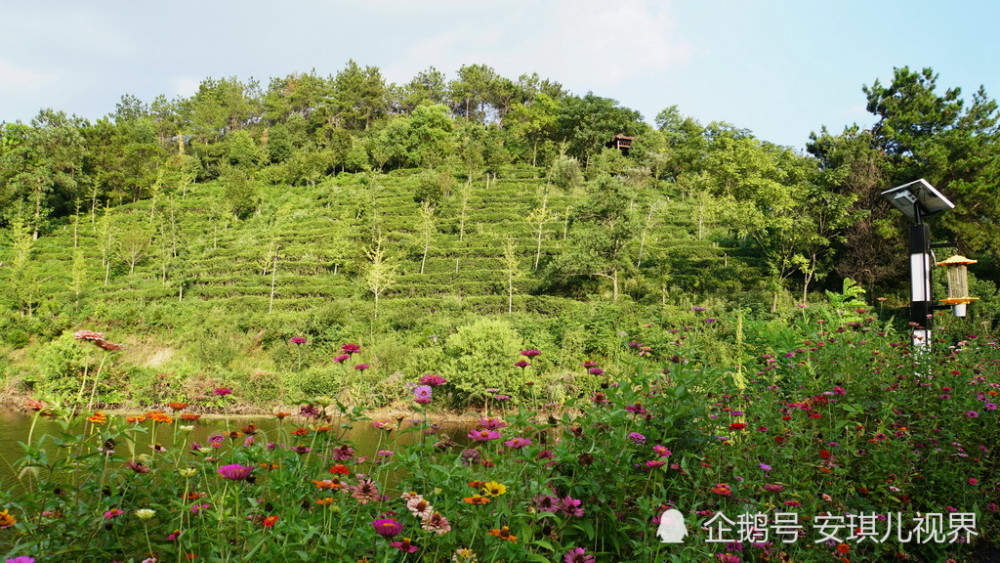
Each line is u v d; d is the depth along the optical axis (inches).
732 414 210.1
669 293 1138.7
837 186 1088.8
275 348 989.2
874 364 248.8
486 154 2258.9
